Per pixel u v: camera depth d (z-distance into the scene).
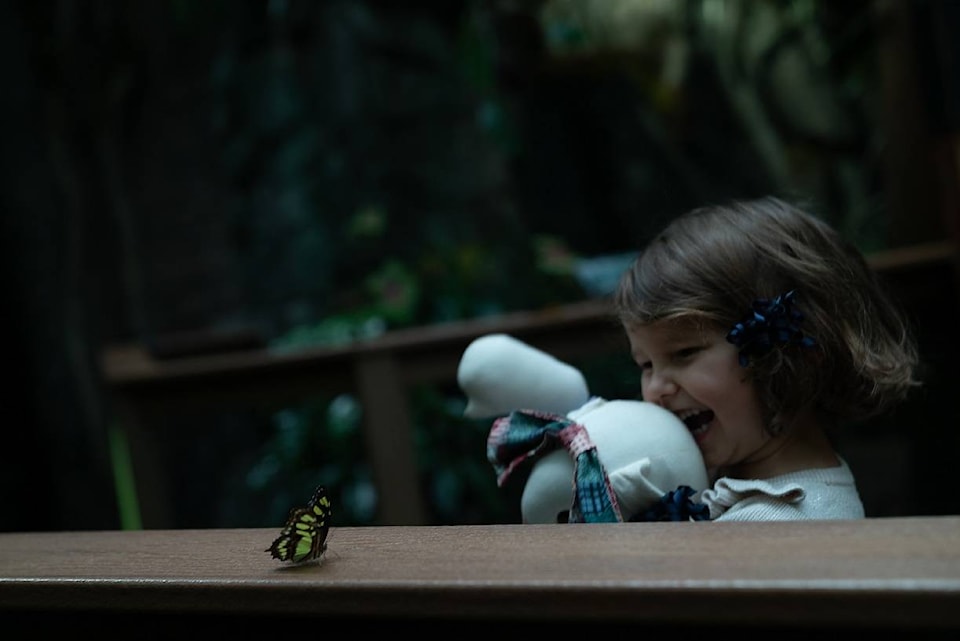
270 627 1.01
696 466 1.42
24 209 5.66
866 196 8.64
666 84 9.34
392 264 7.38
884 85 4.36
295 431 6.67
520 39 8.97
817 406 1.52
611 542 0.90
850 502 1.48
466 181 8.51
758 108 9.20
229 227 8.14
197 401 3.97
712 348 1.45
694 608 0.74
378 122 8.47
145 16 7.48
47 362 5.61
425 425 6.07
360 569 0.92
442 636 0.92
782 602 0.71
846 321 1.49
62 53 6.69
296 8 8.43
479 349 1.54
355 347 3.71
